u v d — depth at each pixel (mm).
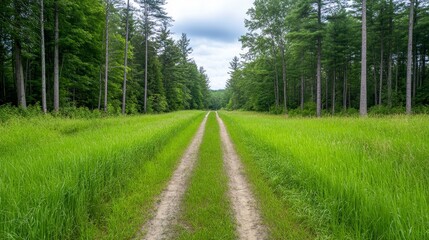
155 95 38688
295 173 5254
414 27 25469
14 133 7887
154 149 8297
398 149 5414
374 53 31906
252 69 36562
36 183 3506
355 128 9180
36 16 16016
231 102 87750
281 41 30406
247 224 3799
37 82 20562
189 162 7738
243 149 9516
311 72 35875
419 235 2387
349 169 4141
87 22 21969
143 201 4555
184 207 4391
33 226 2807
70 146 6164
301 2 21094
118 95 31828
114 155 5508
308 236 3410
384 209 2846
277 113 33844
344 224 3203
